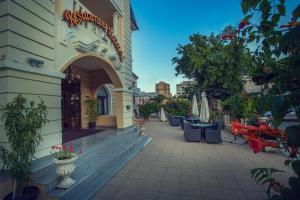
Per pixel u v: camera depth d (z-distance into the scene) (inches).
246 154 282.8
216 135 355.3
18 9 152.0
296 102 32.5
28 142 128.8
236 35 68.7
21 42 153.9
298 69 40.2
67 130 373.1
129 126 406.6
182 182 186.1
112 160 226.8
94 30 270.5
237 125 58.6
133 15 495.8
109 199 154.9
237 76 371.2
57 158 148.6
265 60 55.7
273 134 50.5
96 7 364.5
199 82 546.3
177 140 395.9
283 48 37.7
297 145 34.1
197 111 457.7
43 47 177.6
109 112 525.7
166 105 887.7
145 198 156.3
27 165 129.3
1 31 144.3
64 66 205.6
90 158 210.1
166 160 256.2
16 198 125.0
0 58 141.8
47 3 184.1
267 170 58.7
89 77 448.1
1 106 140.0
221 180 189.9
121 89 366.3
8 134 127.3
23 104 141.2
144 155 281.3
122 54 366.9
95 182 178.7
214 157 269.0
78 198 150.9
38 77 169.2
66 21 212.5
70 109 384.2
